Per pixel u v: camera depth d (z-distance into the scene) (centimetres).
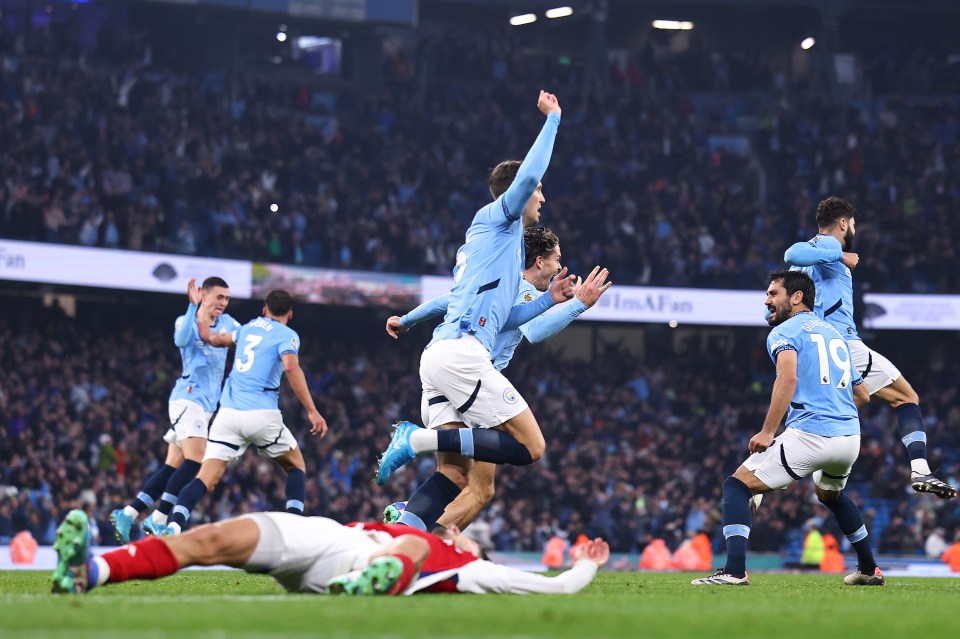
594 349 4256
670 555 3188
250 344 1320
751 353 4197
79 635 466
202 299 1404
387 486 3234
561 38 4869
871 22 4875
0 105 3406
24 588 829
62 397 3206
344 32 4444
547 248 1076
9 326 3562
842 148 4316
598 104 4362
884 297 3725
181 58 4225
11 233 3084
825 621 595
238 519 679
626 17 4891
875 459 3584
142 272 3177
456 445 877
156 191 3531
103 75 3750
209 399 1409
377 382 3703
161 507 1362
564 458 3459
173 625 511
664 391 3922
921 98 4556
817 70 4669
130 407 3272
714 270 3847
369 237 3709
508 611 592
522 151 4234
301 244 3566
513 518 3148
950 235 4019
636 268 3819
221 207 3569
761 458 1071
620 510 3225
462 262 930
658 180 4134
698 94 4588
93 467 3017
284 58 4403
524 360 3894
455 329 909
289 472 1353
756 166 4347
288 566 686
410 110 4234
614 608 640
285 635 475
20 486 2792
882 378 1166
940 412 3878
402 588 680
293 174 3866
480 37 4659
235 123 3884
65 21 4044
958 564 2845
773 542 3192
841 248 1149
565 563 3008
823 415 1043
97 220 3266
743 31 4931
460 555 725
